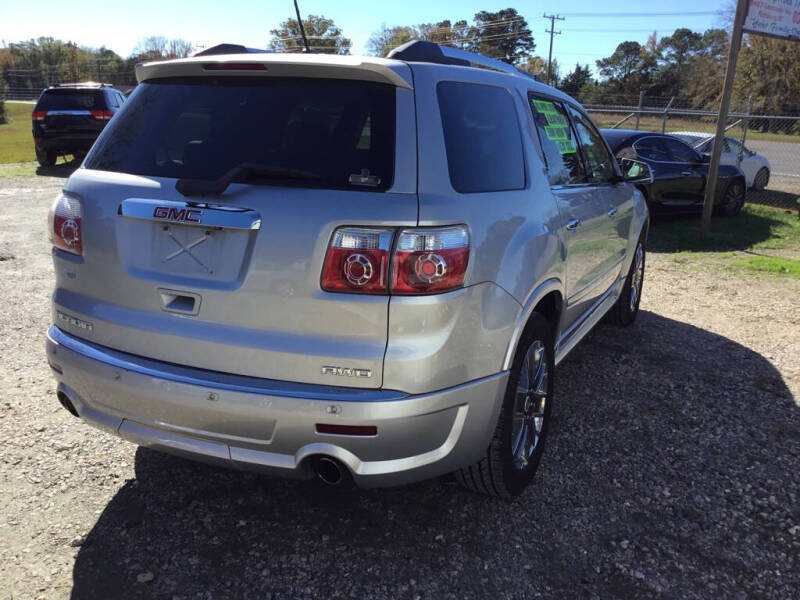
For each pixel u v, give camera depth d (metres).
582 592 2.48
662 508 3.01
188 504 2.95
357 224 2.19
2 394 3.90
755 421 3.91
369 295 2.20
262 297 2.28
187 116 2.60
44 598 2.35
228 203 2.30
